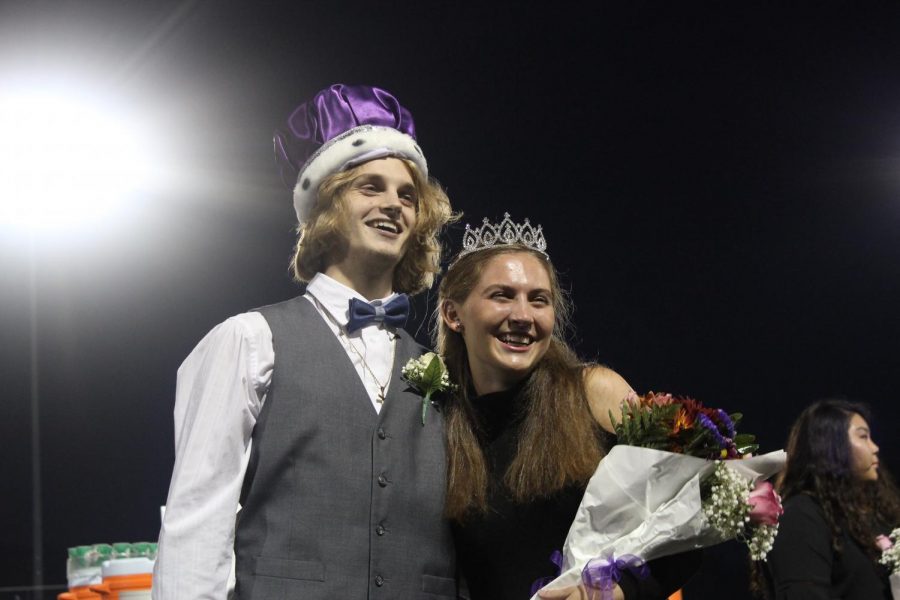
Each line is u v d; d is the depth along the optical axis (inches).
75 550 130.7
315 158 100.4
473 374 97.8
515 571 92.7
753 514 87.0
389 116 101.4
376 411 94.0
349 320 96.7
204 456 88.0
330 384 92.7
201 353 92.3
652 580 86.9
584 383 97.0
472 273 97.1
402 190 100.4
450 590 92.2
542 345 95.8
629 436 89.4
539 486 91.9
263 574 86.4
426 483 92.7
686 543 86.3
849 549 121.6
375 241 97.5
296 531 87.8
